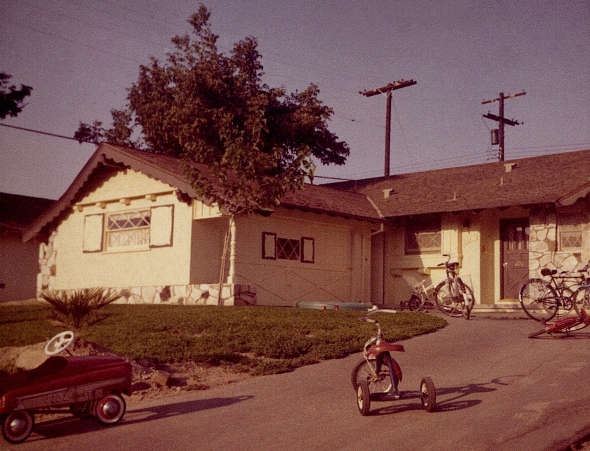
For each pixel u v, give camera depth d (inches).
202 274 786.8
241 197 717.9
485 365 421.4
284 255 852.6
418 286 831.7
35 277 1109.7
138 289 793.6
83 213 901.8
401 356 467.8
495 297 903.7
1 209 1157.7
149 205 831.7
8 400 295.4
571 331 535.8
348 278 933.8
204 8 1301.7
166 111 1256.8
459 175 1048.2
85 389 315.6
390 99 1555.1
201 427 309.7
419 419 305.9
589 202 789.9
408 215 940.6
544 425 286.5
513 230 904.3
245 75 1285.7
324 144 1332.4
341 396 361.4
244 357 455.2
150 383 398.9
